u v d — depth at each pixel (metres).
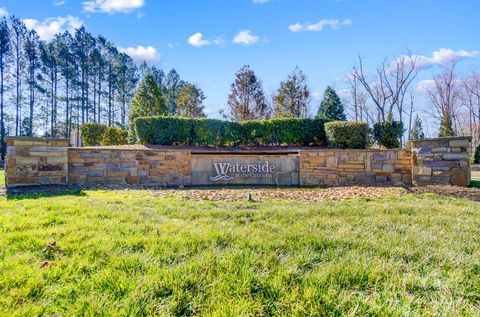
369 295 1.51
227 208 3.77
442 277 1.71
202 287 1.53
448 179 5.89
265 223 2.92
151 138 9.69
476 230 2.73
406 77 21.67
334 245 2.23
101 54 32.31
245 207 3.87
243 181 7.30
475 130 23.62
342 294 1.50
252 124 10.59
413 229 2.75
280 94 23.20
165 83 38.31
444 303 1.43
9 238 2.22
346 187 6.44
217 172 7.25
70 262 1.81
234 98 23.56
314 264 1.87
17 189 5.38
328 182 7.28
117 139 16.30
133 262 1.82
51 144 5.97
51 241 2.18
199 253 2.01
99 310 1.32
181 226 2.71
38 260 1.85
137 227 2.62
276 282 1.58
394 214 3.41
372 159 7.24
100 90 32.94
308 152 7.36
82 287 1.53
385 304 1.41
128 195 4.96
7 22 25.75
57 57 28.92
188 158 7.15
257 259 1.90
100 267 1.77
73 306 1.35
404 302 1.43
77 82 30.77
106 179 6.60
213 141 10.24
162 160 7.00
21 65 26.95
